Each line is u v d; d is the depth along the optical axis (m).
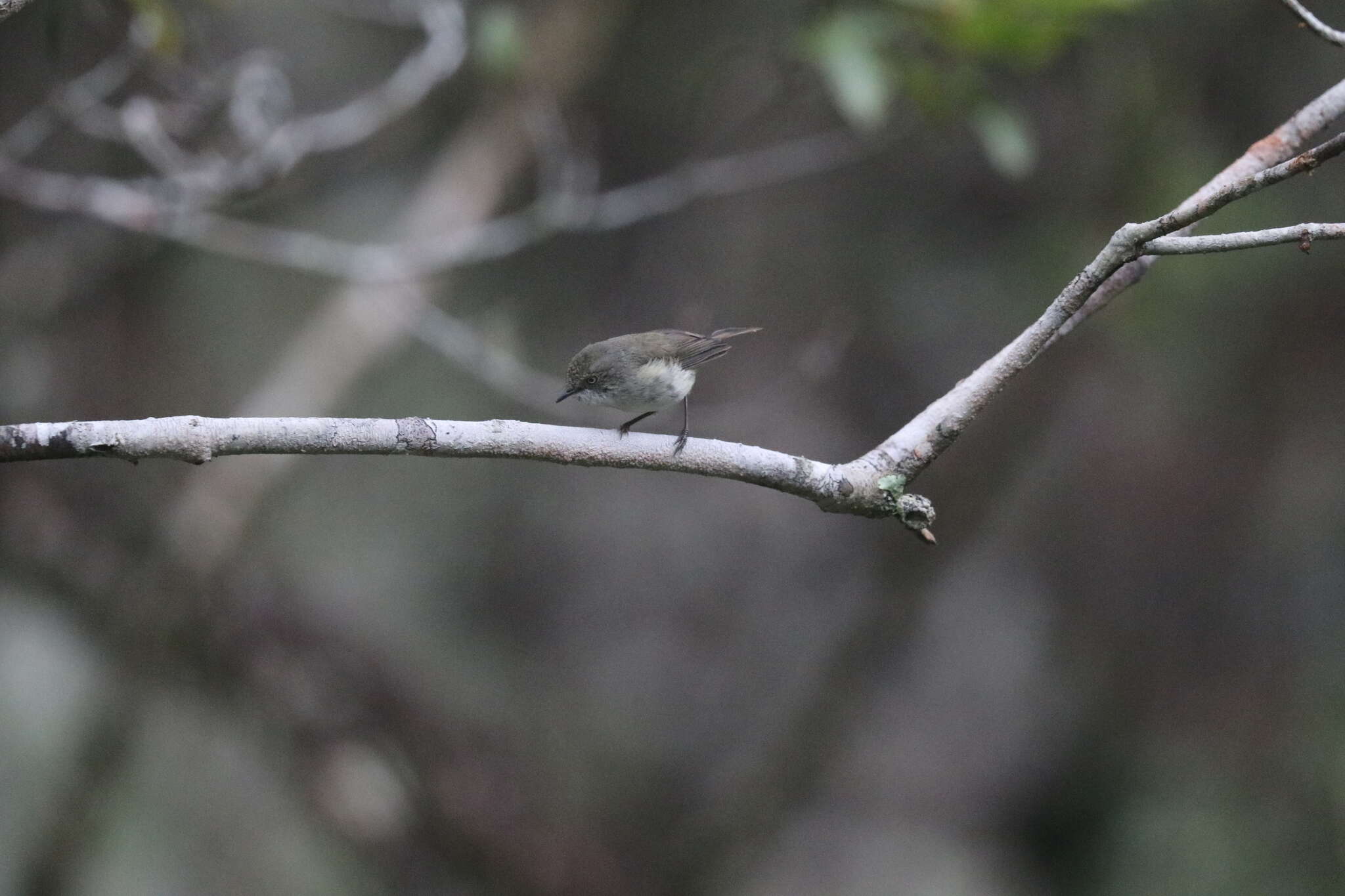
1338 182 11.65
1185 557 14.82
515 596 14.91
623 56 12.36
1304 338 13.32
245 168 8.16
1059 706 14.95
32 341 10.58
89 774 10.70
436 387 13.63
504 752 12.76
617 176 12.48
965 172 12.45
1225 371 13.71
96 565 10.68
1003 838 14.46
